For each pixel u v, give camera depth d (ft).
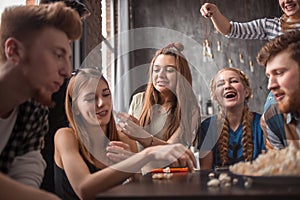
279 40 4.19
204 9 9.07
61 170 4.42
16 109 3.61
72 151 4.05
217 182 2.63
